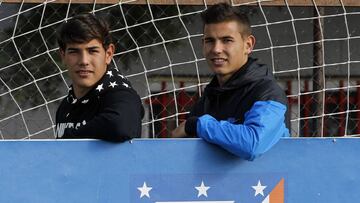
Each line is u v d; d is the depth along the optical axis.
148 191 7.51
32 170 7.39
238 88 7.70
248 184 7.58
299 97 12.52
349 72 12.78
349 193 7.75
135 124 7.45
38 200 7.40
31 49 13.00
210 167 7.53
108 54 7.95
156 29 12.34
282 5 12.91
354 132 13.79
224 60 7.78
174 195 7.53
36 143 7.39
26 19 12.98
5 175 7.36
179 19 13.30
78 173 7.43
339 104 13.78
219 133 7.30
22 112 12.27
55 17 13.01
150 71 12.43
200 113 8.11
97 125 7.38
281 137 7.60
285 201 7.65
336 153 7.71
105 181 7.46
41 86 13.01
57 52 12.98
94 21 7.78
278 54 13.59
